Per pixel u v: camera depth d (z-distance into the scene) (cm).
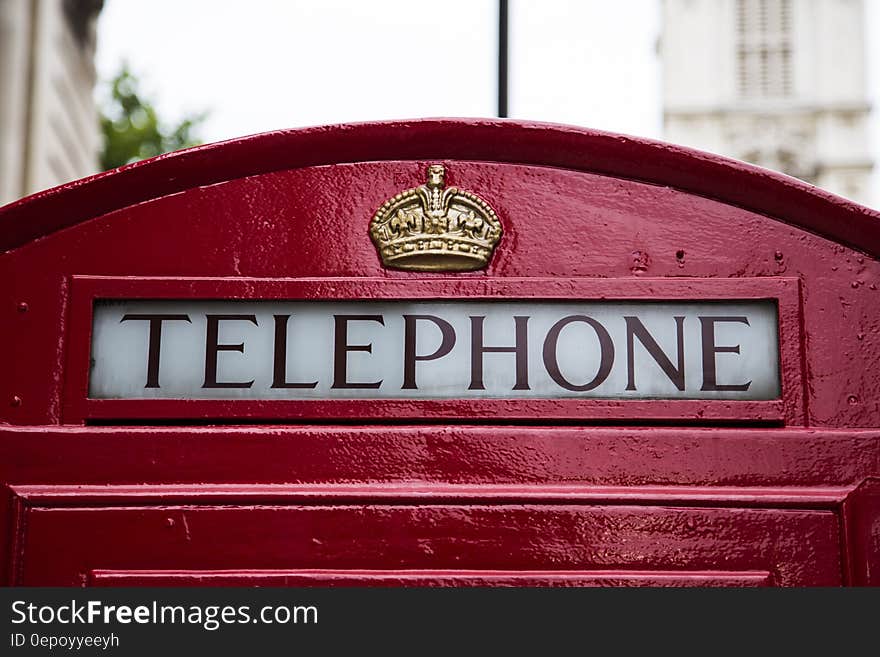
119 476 255
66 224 267
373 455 256
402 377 260
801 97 4484
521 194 268
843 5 4541
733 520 252
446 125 267
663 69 4572
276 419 258
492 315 262
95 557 252
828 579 250
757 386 259
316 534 252
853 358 260
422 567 250
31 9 1196
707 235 266
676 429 257
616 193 268
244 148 267
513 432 257
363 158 270
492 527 252
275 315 263
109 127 1928
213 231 267
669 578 249
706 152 265
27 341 262
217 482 255
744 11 4588
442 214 266
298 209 268
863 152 4438
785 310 262
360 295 263
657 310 263
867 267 263
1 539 252
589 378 259
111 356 262
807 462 255
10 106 1143
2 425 258
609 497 252
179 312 263
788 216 266
